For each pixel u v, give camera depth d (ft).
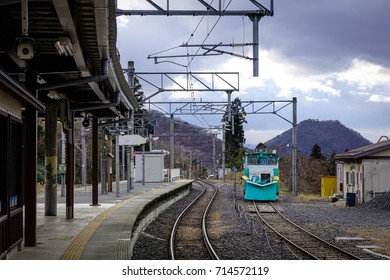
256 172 121.19
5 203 35.35
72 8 33.60
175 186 138.51
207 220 83.76
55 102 65.36
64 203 87.56
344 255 49.83
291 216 88.02
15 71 48.75
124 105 77.30
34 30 41.50
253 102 134.21
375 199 105.40
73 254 40.14
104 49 43.27
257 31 59.57
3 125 35.12
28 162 43.91
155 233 67.41
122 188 134.00
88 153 195.93
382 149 110.93
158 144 374.84
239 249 53.83
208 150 467.11
